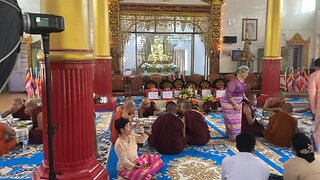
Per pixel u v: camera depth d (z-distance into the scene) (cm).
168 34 1354
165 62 1375
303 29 1459
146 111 696
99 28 922
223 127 715
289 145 554
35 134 573
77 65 308
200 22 1352
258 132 629
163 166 467
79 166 321
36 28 184
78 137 319
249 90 1091
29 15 182
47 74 203
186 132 575
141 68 1362
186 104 589
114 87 1220
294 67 1478
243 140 266
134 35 1333
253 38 1424
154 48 1358
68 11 298
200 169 457
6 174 437
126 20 1301
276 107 691
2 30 142
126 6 1288
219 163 482
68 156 317
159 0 1309
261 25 1424
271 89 990
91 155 338
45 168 321
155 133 529
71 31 301
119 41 1306
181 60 1387
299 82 1220
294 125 555
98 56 927
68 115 312
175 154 521
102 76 927
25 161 489
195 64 1395
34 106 612
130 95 1192
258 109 936
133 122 563
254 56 1359
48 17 190
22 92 1354
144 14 1305
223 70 1417
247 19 1409
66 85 307
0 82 141
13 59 148
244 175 247
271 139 571
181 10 1328
